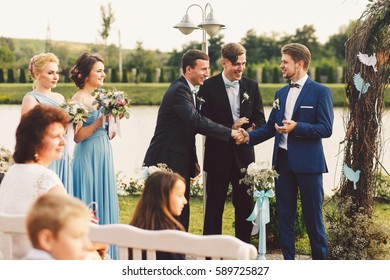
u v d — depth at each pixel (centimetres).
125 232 258
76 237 224
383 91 499
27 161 303
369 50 487
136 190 911
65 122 308
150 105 2808
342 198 518
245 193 529
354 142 504
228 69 523
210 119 529
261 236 480
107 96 479
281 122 491
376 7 482
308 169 476
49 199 224
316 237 480
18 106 2441
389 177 788
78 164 488
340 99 2695
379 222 516
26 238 287
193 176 525
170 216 311
